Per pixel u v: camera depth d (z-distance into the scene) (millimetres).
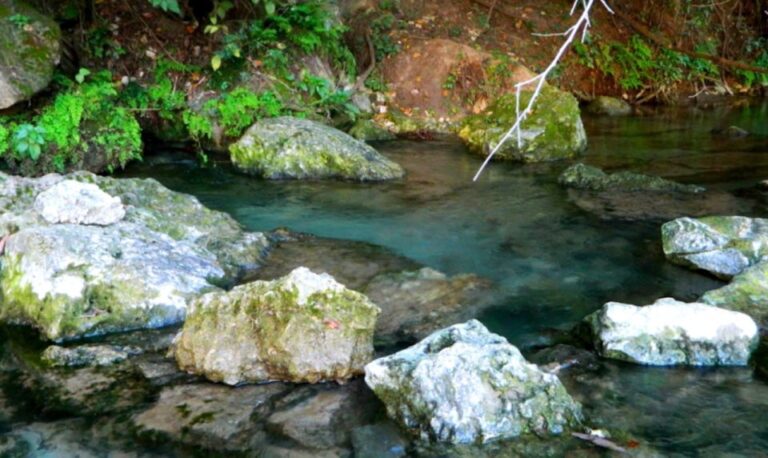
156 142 8539
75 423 3250
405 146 9344
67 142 7102
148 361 3816
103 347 3912
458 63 10500
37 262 4305
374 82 10508
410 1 12156
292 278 3742
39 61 7227
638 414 3295
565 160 8758
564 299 4664
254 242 5363
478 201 6938
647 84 13523
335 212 6535
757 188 7363
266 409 3355
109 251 4523
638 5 14281
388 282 4855
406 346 3980
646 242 5770
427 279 4926
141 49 8633
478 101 10328
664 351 3779
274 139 7742
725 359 3768
